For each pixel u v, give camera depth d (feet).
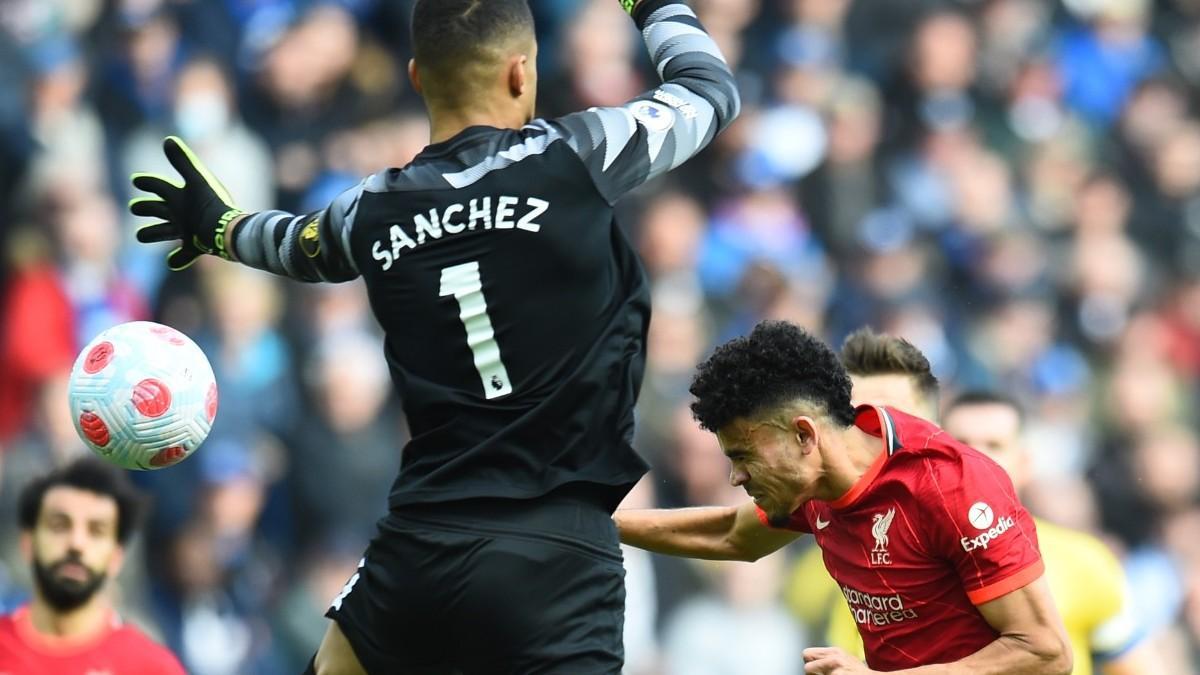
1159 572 136.26
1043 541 74.79
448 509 48.78
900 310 139.44
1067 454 141.08
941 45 155.02
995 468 51.96
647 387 124.67
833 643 81.15
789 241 141.59
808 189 145.38
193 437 52.01
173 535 110.83
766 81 149.38
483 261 48.29
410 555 49.19
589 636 48.88
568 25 143.74
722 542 58.85
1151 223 160.35
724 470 119.14
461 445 48.65
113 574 74.64
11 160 123.34
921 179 149.79
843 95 150.51
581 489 49.03
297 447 117.50
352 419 118.73
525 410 48.24
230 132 131.54
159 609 109.60
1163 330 153.69
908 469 51.67
